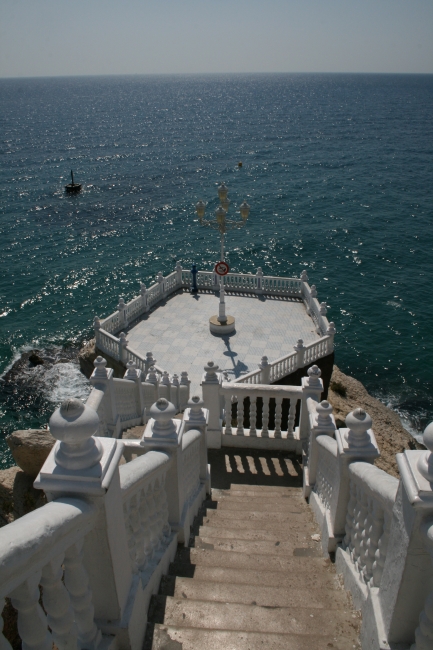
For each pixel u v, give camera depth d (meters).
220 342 18.61
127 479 3.63
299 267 38.09
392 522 3.34
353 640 3.98
